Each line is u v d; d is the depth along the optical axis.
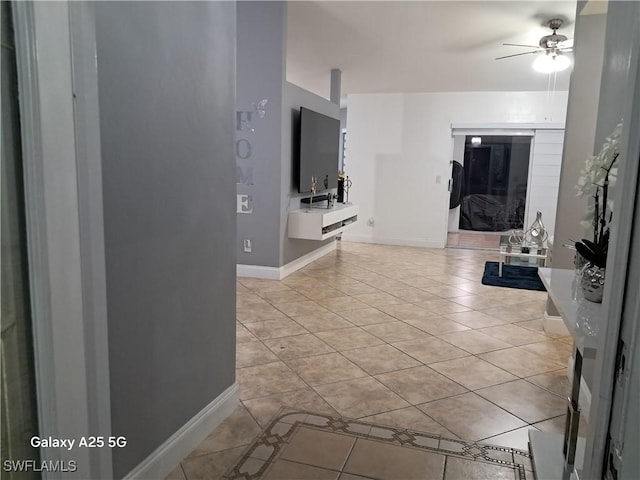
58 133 0.83
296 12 4.37
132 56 1.55
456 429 2.24
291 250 5.45
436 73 6.22
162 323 1.80
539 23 4.32
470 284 5.16
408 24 4.45
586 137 3.34
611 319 0.78
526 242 5.52
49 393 0.83
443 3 3.93
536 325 3.81
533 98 7.11
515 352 3.22
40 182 0.79
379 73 6.32
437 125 7.46
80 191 0.92
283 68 4.73
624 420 0.73
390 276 5.46
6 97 0.76
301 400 2.49
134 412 1.67
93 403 0.99
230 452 2.03
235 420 2.28
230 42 2.19
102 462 1.04
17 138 0.78
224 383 2.30
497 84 6.72
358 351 3.18
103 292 1.03
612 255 0.80
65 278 0.86
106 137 1.46
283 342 3.31
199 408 2.09
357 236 8.03
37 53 0.78
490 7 3.98
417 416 2.35
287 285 4.90
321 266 5.93
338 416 2.34
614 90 2.20
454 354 3.16
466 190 7.93
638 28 0.75
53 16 0.81
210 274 2.13
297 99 5.18
